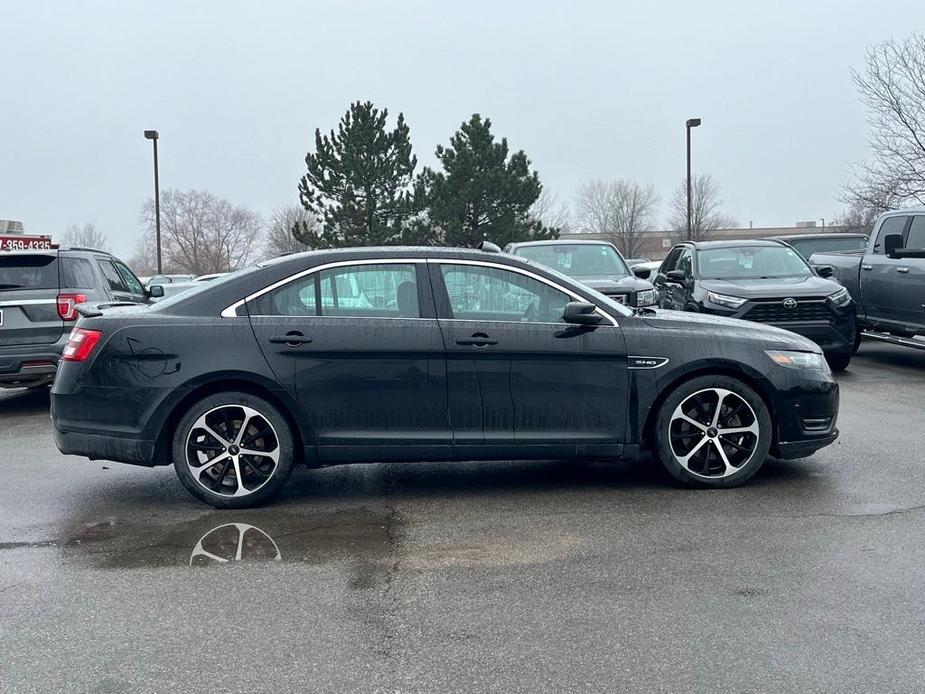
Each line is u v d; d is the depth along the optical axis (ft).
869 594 13.30
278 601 13.43
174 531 17.02
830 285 36.17
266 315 18.43
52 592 13.92
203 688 10.78
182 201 259.39
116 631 12.45
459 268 18.88
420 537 16.40
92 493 20.07
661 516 17.39
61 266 30.89
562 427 18.74
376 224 128.88
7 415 31.91
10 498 19.67
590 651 11.60
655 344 18.78
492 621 12.59
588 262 42.24
